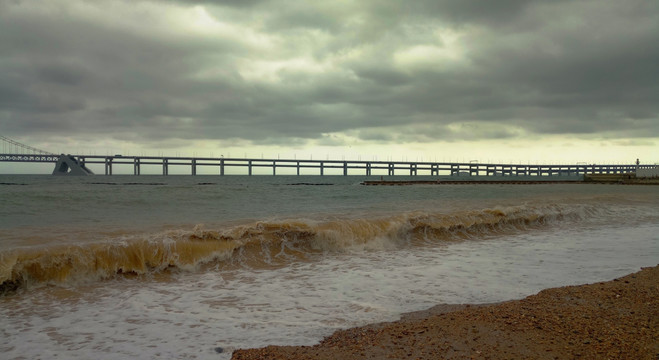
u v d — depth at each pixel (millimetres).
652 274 8258
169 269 8844
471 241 13016
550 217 18109
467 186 67750
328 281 8031
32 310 6273
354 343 4852
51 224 13453
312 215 17094
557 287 7371
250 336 5152
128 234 11023
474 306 6305
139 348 4805
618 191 43969
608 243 12453
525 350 4562
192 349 4754
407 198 31438
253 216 16703
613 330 5148
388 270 8977
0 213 16609
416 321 5613
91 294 7156
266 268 9227
